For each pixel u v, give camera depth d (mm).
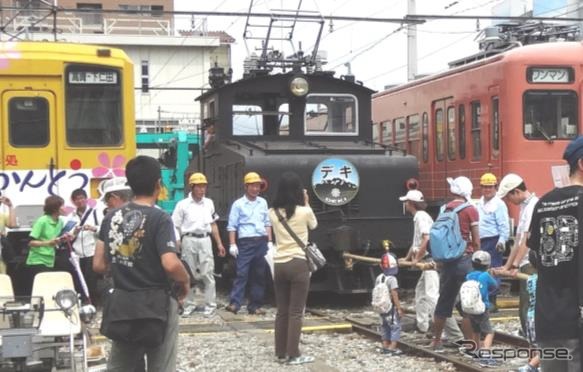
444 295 8617
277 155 12633
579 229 4574
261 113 14023
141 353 5535
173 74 49406
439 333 8773
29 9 18953
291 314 8391
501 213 11398
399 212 12852
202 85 49688
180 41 48938
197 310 12062
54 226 10172
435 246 8430
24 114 11281
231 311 11844
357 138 14406
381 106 19266
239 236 11711
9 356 6633
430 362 8453
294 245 8367
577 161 4793
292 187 8406
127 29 50469
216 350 9141
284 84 14039
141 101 49156
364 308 12672
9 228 10805
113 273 5391
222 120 13891
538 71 13469
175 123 44438
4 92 11219
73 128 11422
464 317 8578
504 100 13523
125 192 6941
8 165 11211
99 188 11445
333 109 14336
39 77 11305
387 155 13094
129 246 5324
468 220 8914
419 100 16953
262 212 11773
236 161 12898
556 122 13508
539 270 4840
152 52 49031
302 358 8430
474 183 14531
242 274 11750
